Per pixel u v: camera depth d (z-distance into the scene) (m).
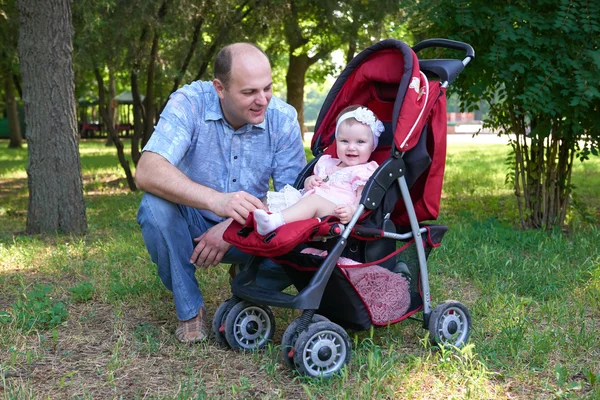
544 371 3.44
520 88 7.18
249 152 4.01
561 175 7.48
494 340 3.83
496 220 7.88
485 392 3.14
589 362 3.56
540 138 7.20
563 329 4.07
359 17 11.84
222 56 3.63
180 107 3.82
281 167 4.10
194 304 3.88
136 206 10.03
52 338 3.95
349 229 3.39
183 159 3.99
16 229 8.20
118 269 5.61
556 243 6.30
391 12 11.66
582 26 6.67
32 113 7.55
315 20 13.00
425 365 3.37
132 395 3.16
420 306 3.84
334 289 3.47
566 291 4.87
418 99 3.55
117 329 4.07
